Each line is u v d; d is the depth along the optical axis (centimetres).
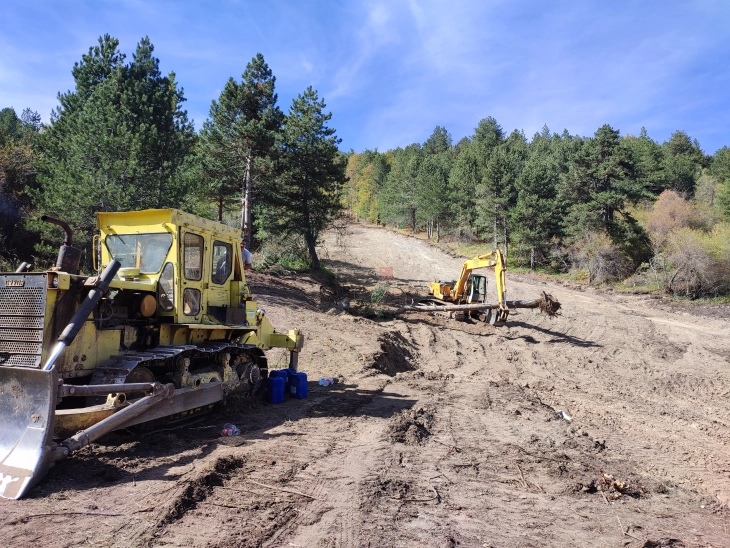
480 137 10725
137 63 2320
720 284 3416
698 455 843
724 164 6969
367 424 845
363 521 487
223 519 465
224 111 2614
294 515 489
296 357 1083
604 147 4406
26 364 541
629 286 3847
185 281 760
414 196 7706
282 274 2855
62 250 582
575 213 4347
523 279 4094
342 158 3128
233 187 2712
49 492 488
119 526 432
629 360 1914
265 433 749
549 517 534
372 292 3169
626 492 634
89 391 545
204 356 803
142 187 1927
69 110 2344
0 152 2464
